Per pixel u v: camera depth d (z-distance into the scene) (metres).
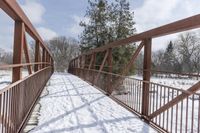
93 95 7.50
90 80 11.07
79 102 6.29
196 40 31.78
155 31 4.17
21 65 3.69
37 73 6.30
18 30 3.94
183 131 5.36
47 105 5.81
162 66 22.56
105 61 8.84
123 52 16.05
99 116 4.88
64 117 4.72
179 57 31.95
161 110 4.14
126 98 5.96
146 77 4.70
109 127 4.15
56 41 49.88
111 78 7.27
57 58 48.41
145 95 4.71
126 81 6.11
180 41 33.50
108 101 6.52
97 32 18.94
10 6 3.08
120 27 18.41
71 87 9.48
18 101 3.50
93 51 10.66
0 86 7.58
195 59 29.16
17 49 3.92
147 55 4.68
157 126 4.16
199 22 3.02
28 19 4.48
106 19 18.88
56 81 12.05
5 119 2.73
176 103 3.69
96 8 19.23
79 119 4.61
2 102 2.65
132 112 5.26
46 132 3.77
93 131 3.91
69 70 26.67
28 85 4.56
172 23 3.62
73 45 49.34
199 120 3.22
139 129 4.08
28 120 4.40
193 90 3.31
